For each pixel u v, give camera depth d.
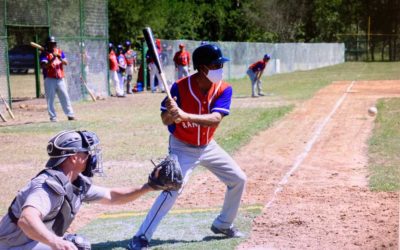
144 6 61.00
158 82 38.22
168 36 68.12
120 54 34.88
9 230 5.84
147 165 14.81
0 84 27.11
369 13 87.50
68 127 21.81
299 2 88.81
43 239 5.42
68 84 30.30
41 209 5.54
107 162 15.22
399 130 19.47
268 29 86.50
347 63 77.62
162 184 6.86
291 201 11.03
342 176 13.21
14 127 21.97
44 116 25.41
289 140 18.36
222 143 17.61
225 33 83.31
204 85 8.03
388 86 38.50
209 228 9.52
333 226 9.30
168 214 10.42
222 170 8.43
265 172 13.84
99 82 33.50
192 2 77.12
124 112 26.44
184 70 35.81
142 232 8.05
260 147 17.22
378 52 85.06
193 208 10.84
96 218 10.40
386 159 14.88
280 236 8.88
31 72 58.59
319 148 16.91
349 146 17.03
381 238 8.55
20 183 13.22
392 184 12.09
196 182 12.89
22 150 17.22
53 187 5.66
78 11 31.17
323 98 31.08
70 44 30.45
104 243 8.88
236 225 9.52
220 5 81.06
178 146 8.21
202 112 8.11
